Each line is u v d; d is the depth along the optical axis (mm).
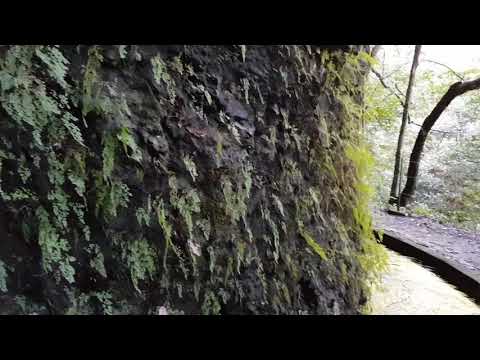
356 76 3174
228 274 2127
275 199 2416
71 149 1614
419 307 3410
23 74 1452
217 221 2098
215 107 2119
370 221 3340
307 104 2648
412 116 11164
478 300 3566
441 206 9992
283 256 2463
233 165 2158
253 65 2287
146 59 1839
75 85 1623
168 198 1905
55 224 1606
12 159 1504
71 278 1631
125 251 1787
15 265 1567
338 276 2852
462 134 10531
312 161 2736
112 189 1702
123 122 1705
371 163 3139
